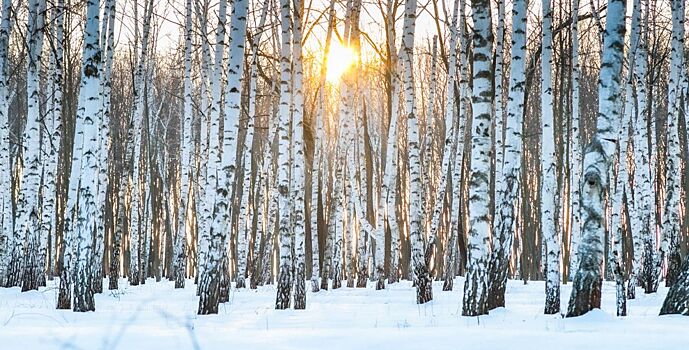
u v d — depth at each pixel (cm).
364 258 2794
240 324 1216
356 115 3164
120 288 2580
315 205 2561
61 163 3253
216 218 1491
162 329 962
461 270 3550
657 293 2061
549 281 1391
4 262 2402
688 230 2902
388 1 2495
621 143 2052
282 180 1727
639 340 725
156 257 3625
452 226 2369
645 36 2314
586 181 1130
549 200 1450
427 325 1139
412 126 1944
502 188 1440
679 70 2281
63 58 2377
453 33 2262
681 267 1067
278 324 1215
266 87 3481
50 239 3058
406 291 2405
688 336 747
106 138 2188
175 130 4788
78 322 1214
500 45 2027
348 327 1114
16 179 3300
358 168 3528
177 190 4688
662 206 3553
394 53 2464
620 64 1145
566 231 3247
